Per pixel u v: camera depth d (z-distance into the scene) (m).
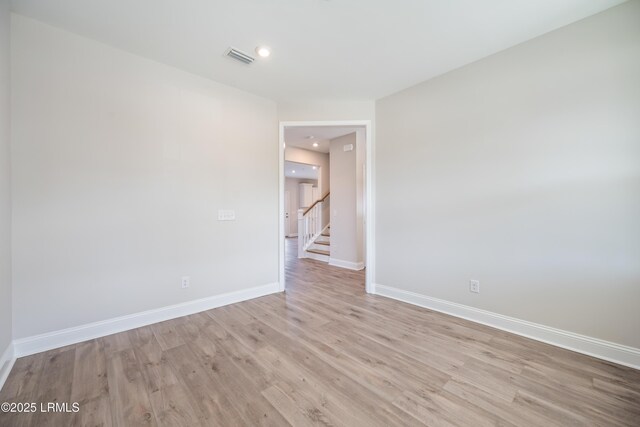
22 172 2.04
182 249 2.85
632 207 1.92
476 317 2.68
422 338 2.36
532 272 2.34
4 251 1.84
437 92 2.95
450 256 2.87
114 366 1.93
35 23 2.08
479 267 2.65
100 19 2.06
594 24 2.03
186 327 2.58
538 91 2.29
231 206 3.23
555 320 2.23
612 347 1.99
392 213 3.41
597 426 1.40
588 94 2.06
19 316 2.03
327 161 7.39
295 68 2.79
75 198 2.25
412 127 3.19
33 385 1.72
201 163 2.97
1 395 1.63
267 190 3.59
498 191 2.52
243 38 2.29
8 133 1.93
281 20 2.07
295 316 2.86
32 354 2.07
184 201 2.86
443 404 1.57
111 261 2.43
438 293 2.98
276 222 3.70
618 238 1.97
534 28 2.18
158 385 1.73
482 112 2.61
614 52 1.96
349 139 5.31
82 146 2.28
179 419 1.46
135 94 2.54
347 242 5.31
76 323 2.27
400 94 3.30
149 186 2.63
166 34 2.24
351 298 3.44
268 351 2.15
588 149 2.07
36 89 2.09
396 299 3.38
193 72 2.87
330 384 1.75
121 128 2.47
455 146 2.81
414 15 2.02
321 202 6.87
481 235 2.63
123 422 1.44
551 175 2.23
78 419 1.46
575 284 2.13
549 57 2.23
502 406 1.55
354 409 1.53
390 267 3.45
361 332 2.48
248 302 3.29
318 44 2.38
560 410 1.51
